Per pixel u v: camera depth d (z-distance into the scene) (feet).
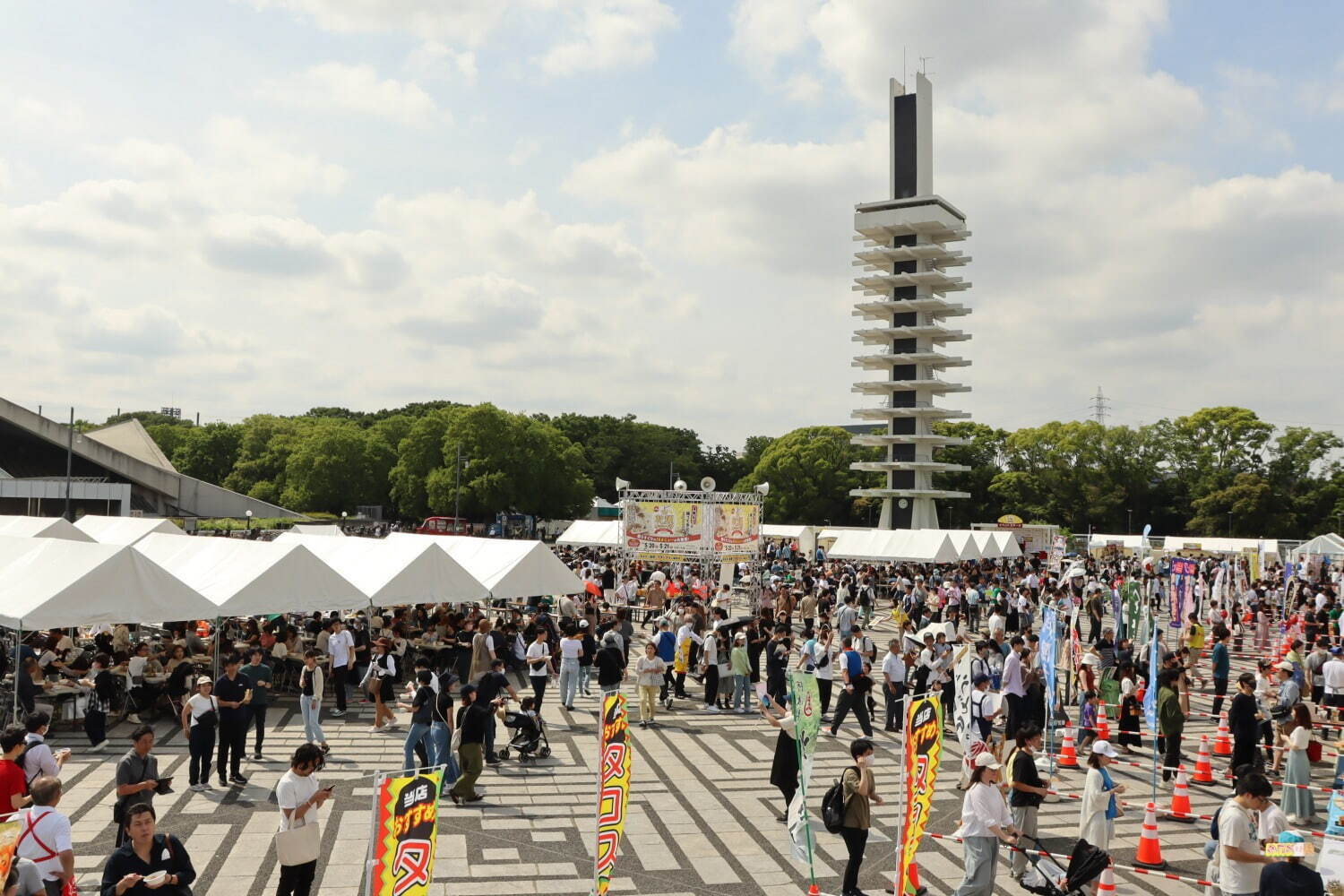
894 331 304.91
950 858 37.88
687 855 37.09
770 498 336.49
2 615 51.70
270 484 327.26
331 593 66.74
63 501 216.13
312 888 32.19
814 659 60.95
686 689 75.72
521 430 280.31
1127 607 80.28
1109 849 39.34
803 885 34.17
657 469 404.98
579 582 84.79
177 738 54.44
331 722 60.03
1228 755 56.44
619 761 30.55
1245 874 27.73
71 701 57.77
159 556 71.97
